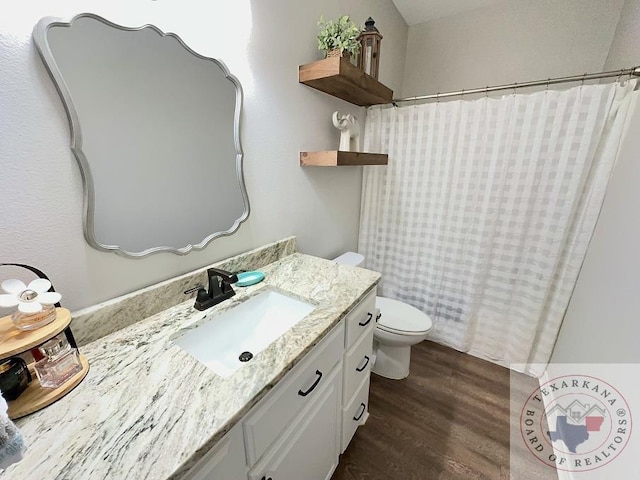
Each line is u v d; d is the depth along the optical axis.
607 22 1.66
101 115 0.74
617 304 1.02
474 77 2.11
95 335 0.79
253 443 0.67
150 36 0.81
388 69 2.10
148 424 0.54
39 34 0.62
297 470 0.88
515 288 1.76
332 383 1.00
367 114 2.00
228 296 1.02
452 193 1.83
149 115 0.85
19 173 0.63
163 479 0.45
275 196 1.37
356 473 1.21
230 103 1.07
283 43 1.22
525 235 1.66
